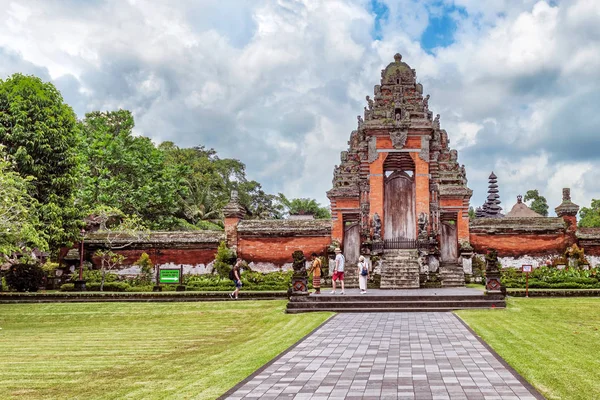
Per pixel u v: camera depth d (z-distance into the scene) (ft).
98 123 172.04
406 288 108.17
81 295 98.68
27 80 109.81
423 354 45.55
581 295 89.97
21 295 98.99
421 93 122.21
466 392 33.86
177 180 184.75
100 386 39.86
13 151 106.42
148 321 79.46
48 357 52.31
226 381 38.78
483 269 119.14
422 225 115.65
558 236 123.95
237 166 260.21
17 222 81.97
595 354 47.09
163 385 39.14
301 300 81.71
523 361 42.86
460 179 123.34
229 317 79.30
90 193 156.87
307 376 38.70
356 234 124.47
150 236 129.70
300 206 284.00
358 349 48.34
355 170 123.54
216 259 124.06
